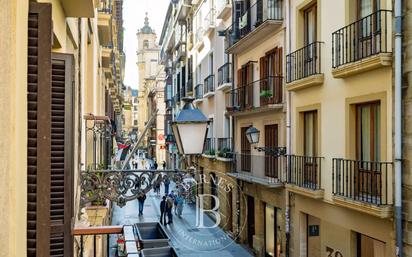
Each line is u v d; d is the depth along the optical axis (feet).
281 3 51.60
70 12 17.02
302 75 46.11
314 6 45.37
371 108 35.70
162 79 199.72
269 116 56.18
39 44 7.63
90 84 37.42
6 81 5.99
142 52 305.32
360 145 37.37
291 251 49.19
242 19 63.46
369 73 34.65
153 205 94.22
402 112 30.50
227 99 75.05
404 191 30.32
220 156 73.31
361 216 35.78
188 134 24.21
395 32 30.71
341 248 39.11
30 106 7.62
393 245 31.42
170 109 143.95
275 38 53.67
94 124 36.68
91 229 12.48
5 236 5.93
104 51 60.03
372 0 35.01
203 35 94.84
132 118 326.65
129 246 9.81
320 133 42.88
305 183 45.80
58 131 12.40
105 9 49.11
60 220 12.30
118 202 26.37
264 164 56.24
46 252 7.63
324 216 42.16
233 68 70.28
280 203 52.26
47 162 7.66
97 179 26.12
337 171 38.47
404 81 30.35
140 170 27.48
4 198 5.95
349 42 37.37
